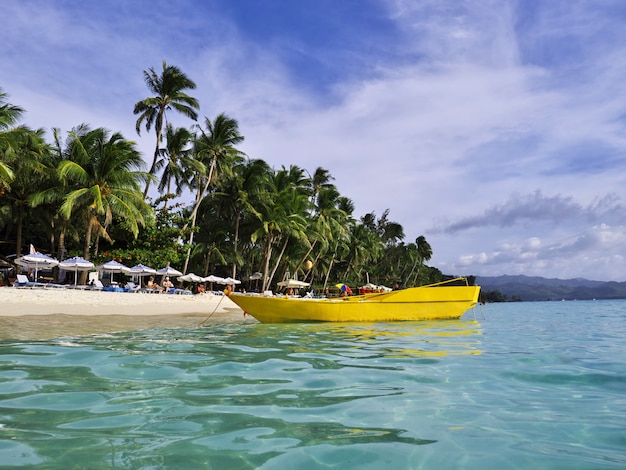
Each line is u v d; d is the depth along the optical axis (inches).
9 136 868.6
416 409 139.3
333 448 105.2
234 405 142.3
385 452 103.0
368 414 133.4
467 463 97.0
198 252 1390.3
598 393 162.1
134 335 349.4
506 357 247.1
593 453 103.1
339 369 208.1
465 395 157.9
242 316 668.7
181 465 93.8
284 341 323.6
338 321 489.7
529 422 126.6
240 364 219.1
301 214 1552.7
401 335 370.9
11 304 620.1
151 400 147.1
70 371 194.2
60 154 1079.0
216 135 1320.1
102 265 965.8
